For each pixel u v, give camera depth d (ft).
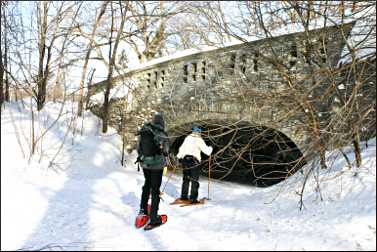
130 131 37.52
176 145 39.14
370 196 13.46
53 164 29.76
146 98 36.42
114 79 39.42
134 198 22.00
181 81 33.22
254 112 22.40
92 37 40.27
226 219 15.39
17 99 39.01
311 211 14.34
